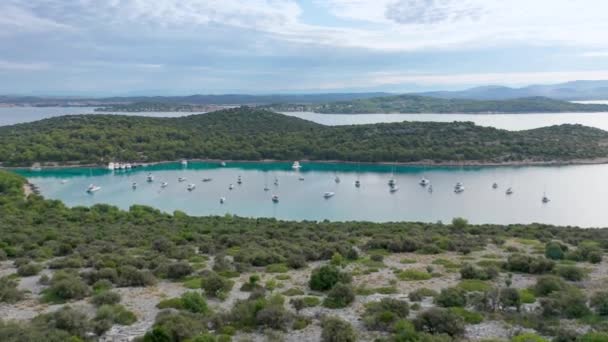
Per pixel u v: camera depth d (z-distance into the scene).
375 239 60.56
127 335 29.75
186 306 34.31
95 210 98.56
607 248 56.34
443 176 185.62
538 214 130.12
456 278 42.97
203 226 81.12
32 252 54.97
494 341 27.36
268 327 30.52
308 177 191.00
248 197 157.50
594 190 157.38
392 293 38.41
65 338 27.59
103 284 41.06
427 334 27.72
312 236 68.75
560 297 33.53
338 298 35.84
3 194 121.69
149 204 146.62
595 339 25.86
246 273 46.75
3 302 37.22
